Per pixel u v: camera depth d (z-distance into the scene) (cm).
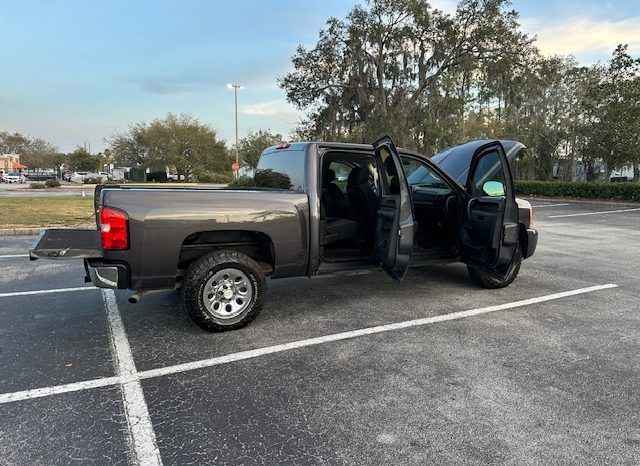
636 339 386
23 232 1015
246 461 227
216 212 383
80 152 7350
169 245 369
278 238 413
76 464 225
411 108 3016
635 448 236
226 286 401
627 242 925
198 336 394
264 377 317
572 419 263
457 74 3059
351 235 502
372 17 3002
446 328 411
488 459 228
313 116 3428
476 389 298
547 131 2692
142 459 229
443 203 532
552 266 678
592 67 2606
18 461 226
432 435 248
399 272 437
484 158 507
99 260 370
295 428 256
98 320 436
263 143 4453
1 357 350
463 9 3059
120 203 356
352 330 407
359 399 287
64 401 285
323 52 3166
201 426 258
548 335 394
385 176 462
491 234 484
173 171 5028
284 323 425
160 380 313
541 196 2408
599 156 2391
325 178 523
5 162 7988
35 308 473
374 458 229
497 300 499
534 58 3002
